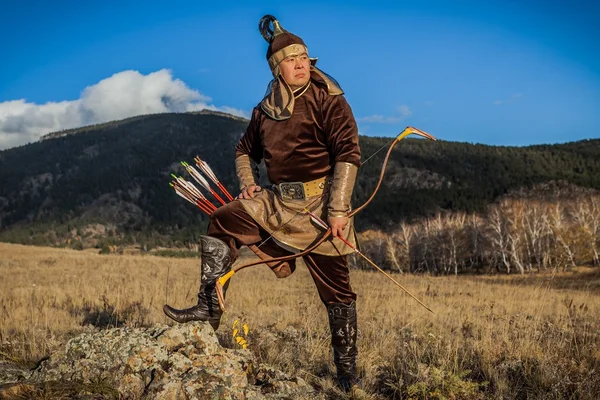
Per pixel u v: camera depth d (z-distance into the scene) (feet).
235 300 40.32
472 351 19.61
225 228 14.15
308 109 13.74
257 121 14.76
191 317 13.94
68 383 12.55
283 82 13.93
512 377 16.89
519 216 239.30
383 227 549.54
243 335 19.79
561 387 15.51
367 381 15.89
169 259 134.41
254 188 14.43
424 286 63.16
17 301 36.24
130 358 12.92
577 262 203.82
